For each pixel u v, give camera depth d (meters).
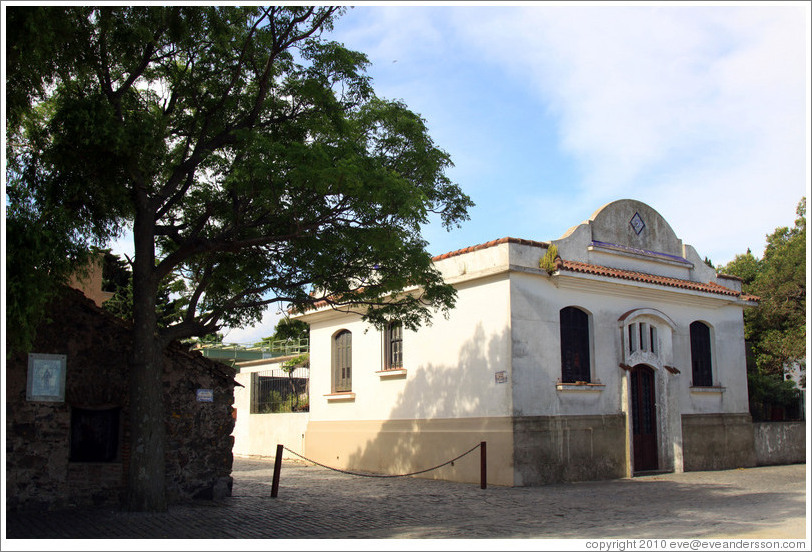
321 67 11.95
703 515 11.09
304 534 9.75
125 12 10.97
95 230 11.09
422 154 12.51
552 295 16.58
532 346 15.95
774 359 24.45
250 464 21.52
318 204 11.35
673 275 19.47
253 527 10.16
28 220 9.15
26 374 11.28
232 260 13.02
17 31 8.84
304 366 26.02
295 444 22.38
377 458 18.86
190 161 11.75
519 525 10.38
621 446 17.06
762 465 20.45
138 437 10.94
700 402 19.27
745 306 20.95
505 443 15.35
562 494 13.84
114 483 11.62
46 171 10.21
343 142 11.17
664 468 17.94
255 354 37.50
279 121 12.33
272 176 10.19
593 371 17.02
